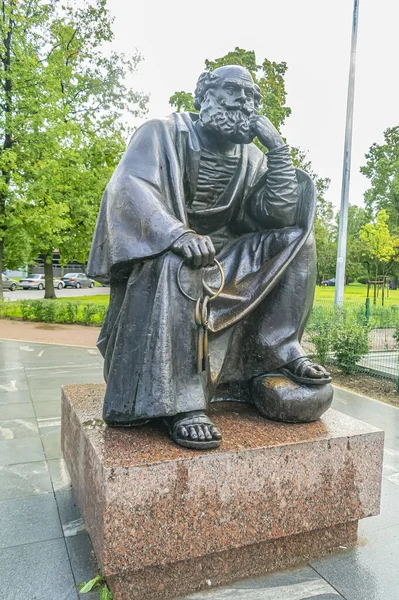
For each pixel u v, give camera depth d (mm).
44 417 4438
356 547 2299
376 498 2295
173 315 2088
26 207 15562
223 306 2439
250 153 2766
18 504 2670
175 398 2084
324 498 2166
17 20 15352
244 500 2002
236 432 2223
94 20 17781
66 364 7297
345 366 7297
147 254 2082
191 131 2557
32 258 19344
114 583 1862
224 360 2518
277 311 2555
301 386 2404
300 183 2689
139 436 2141
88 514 2133
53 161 15000
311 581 2033
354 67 10852
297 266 2562
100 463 1855
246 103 2471
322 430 2275
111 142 17500
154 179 2254
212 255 2068
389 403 5629
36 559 2148
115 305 2461
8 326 13281
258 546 2086
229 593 1950
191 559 1961
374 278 29219
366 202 39500
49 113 15273
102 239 2371
